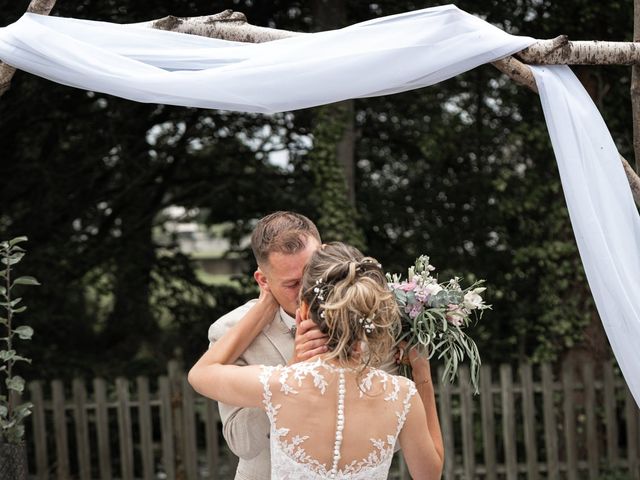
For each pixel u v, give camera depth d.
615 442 5.90
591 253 3.06
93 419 6.71
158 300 7.66
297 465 2.25
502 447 6.56
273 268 2.50
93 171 7.38
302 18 7.03
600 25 6.41
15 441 3.80
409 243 7.14
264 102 3.05
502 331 6.85
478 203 7.02
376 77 3.06
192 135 7.28
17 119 6.93
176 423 5.78
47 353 6.96
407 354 2.62
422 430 2.38
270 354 2.63
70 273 7.25
